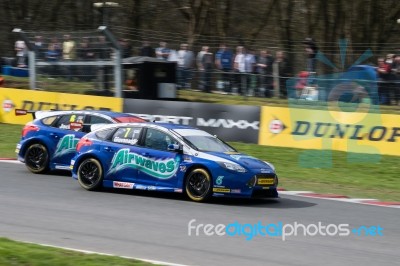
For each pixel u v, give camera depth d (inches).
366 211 1332.4
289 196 1494.8
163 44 2982.3
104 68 2603.3
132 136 1451.8
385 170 1902.1
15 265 748.6
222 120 2265.0
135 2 4207.7
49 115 1722.4
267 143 2194.9
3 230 1042.7
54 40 2689.5
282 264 881.5
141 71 2645.2
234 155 1398.9
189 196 1364.4
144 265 783.7
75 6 4347.9
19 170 1745.8
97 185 1453.0
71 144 1656.0
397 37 3858.3
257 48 2817.4
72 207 1258.0
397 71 2279.8
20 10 4163.4
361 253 962.1
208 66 2682.1
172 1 4104.3
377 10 3752.5
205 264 865.5
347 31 3713.1
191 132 1441.9
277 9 3929.6
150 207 1282.0
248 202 1386.6
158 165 1398.9
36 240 977.5
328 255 941.2
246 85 2583.7
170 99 2691.9
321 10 3735.2
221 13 3951.8
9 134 2442.2
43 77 2714.1
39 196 1368.1
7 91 2657.5
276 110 2188.7
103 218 1163.3
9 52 3659.0
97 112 1705.2
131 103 2402.8
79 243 968.3
